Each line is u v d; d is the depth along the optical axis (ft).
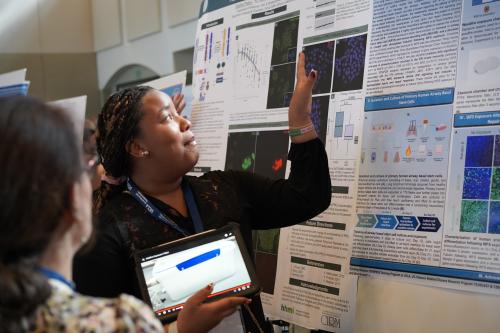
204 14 6.70
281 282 5.32
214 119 6.28
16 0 17.57
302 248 5.18
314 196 4.20
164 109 4.05
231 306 3.45
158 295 3.59
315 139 4.27
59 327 1.82
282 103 5.57
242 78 6.02
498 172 3.97
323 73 5.15
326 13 5.22
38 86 18.17
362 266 4.65
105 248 3.75
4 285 1.73
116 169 4.13
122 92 4.08
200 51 6.65
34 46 18.01
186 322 3.32
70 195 1.94
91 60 18.95
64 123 1.96
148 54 16.28
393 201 4.50
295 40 5.48
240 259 3.84
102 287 3.72
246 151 5.86
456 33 4.25
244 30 6.07
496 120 4.00
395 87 4.58
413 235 4.36
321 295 4.93
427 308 4.23
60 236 1.98
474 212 4.05
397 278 4.42
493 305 3.92
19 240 1.79
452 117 4.22
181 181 4.34
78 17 18.60
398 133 4.53
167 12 14.99
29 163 1.77
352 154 4.83
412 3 4.54
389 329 4.42
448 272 4.13
